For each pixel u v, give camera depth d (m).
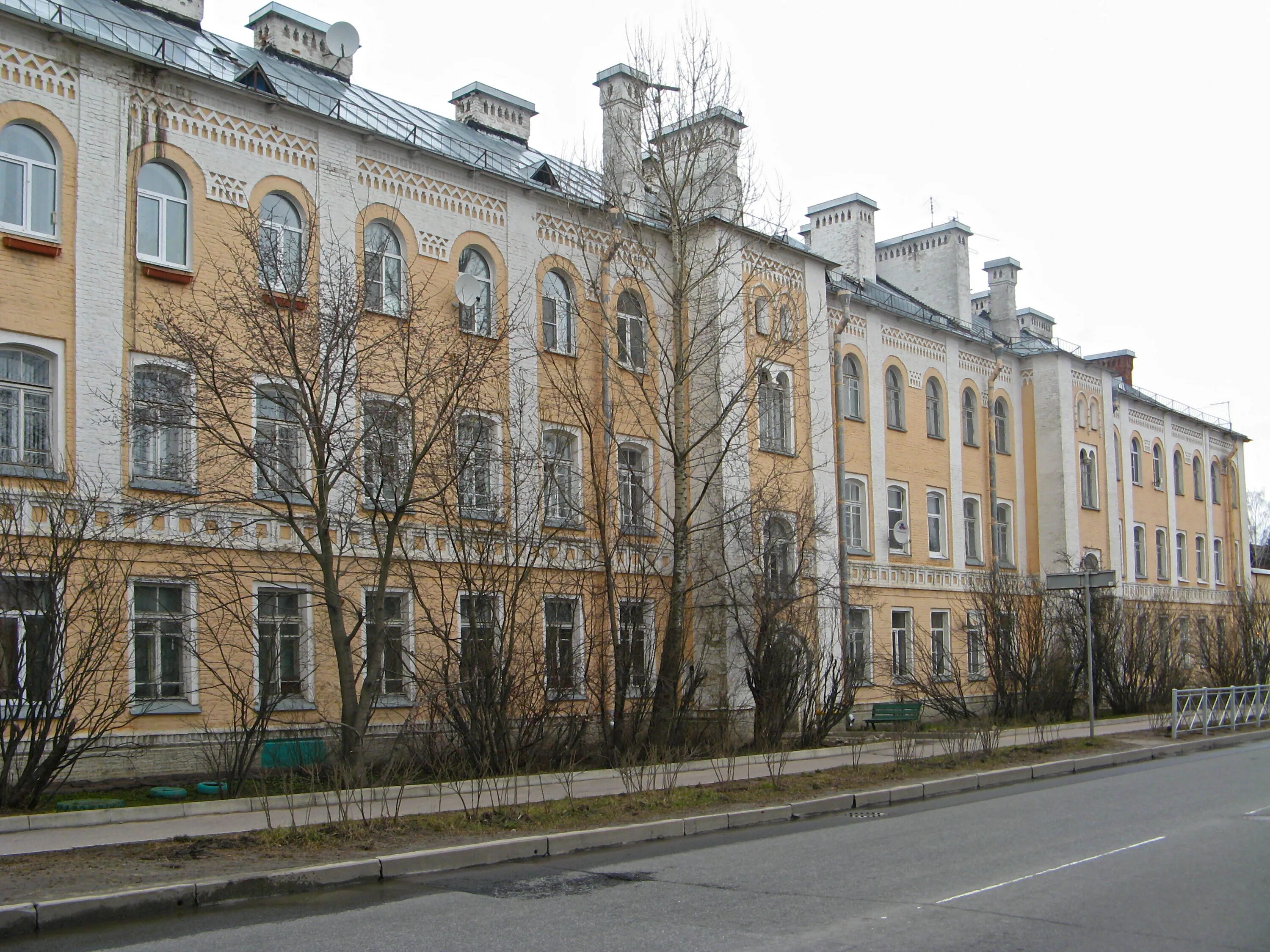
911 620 33.84
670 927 8.74
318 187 20.58
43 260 17.08
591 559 21.14
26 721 14.05
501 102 30.67
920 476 35.25
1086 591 25.91
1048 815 14.77
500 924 8.94
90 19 19.56
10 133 17.08
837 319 32.44
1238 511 57.69
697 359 26.47
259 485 18.06
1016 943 8.08
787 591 23.81
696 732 21.97
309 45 26.62
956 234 41.03
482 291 23.20
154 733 17.22
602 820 14.08
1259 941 8.16
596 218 25.34
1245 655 37.34
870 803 16.81
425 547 20.38
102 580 15.29
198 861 11.04
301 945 8.33
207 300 18.73
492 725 17.86
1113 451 44.47
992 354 39.62
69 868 10.65
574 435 23.11
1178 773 20.25
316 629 19.23
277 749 17.33
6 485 16.06
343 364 17.53
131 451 17.70
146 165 18.53
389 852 11.64
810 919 8.94
